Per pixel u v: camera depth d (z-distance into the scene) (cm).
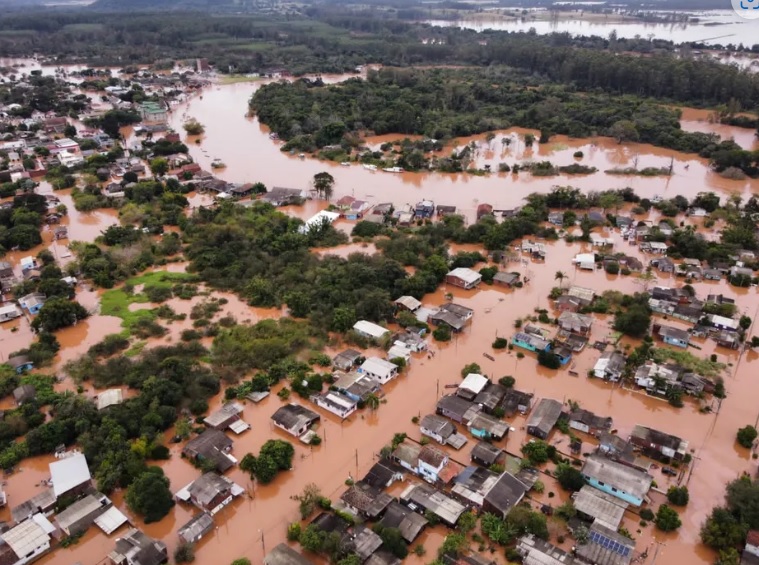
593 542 5103
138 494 5581
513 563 5069
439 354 8094
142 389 7106
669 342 8181
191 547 5225
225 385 7488
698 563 5059
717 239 11288
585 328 8306
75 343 8469
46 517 5609
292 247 10906
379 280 9519
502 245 11031
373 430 6750
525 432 6612
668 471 5975
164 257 11025
